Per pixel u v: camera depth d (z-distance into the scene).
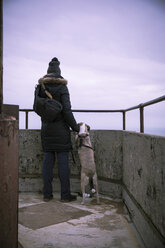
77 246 2.01
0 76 1.45
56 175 4.06
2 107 1.46
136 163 2.46
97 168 3.84
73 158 3.63
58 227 2.43
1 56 1.46
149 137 1.92
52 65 3.64
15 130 1.42
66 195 3.42
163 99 1.83
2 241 1.34
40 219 2.66
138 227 2.28
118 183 3.49
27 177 4.04
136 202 2.44
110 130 3.63
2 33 1.47
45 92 3.37
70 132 3.78
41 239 2.14
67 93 3.47
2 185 1.33
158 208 1.66
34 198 3.65
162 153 1.58
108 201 3.47
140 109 2.73
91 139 3.91
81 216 2.78
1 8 1.45
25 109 4.02
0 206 1.32
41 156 4.04
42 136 3.55
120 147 3.47
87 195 3.36
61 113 3.44
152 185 1.82
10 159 1.37
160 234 1.62
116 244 2.05
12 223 1.41
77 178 3.97
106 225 2.50
